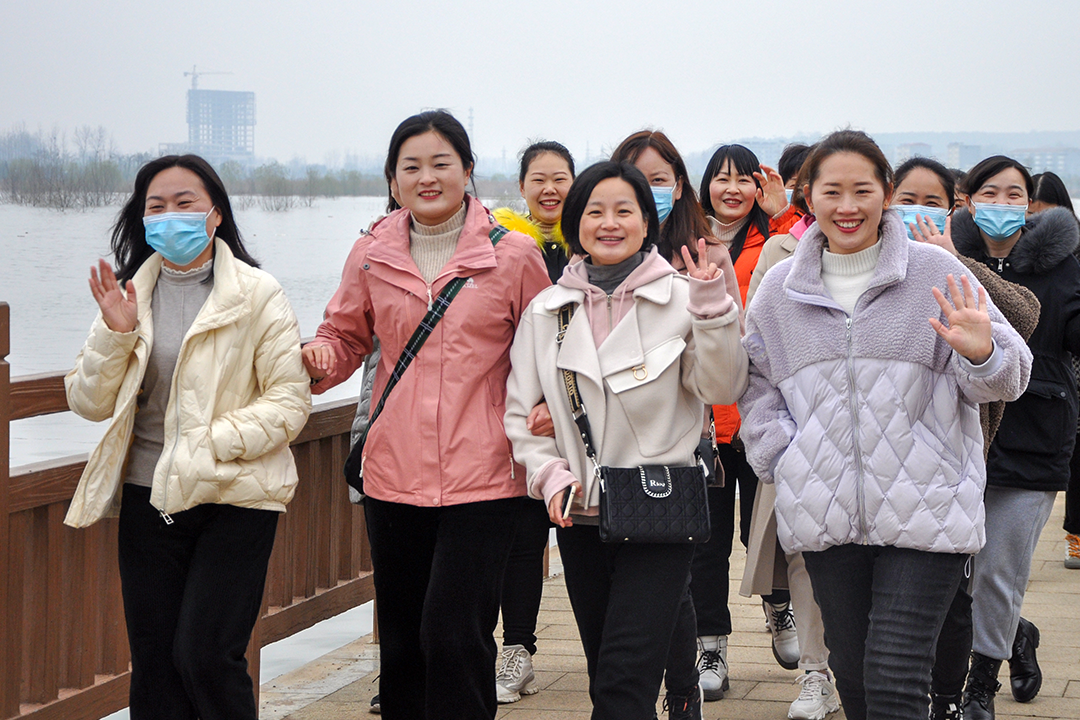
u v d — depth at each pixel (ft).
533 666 18.29
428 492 12.40
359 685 17.83
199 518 11.95
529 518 16.44
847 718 11.63
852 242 11.23
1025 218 15.94
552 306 12.25
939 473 10.77
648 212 12.47
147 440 12.14
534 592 16.75
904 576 10.77
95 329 11.66
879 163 11.10
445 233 13.01
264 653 20.56
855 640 11.20
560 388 12.10
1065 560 25.04
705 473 12.07
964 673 13.29
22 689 13.56
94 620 14.21
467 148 12.83
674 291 12.15
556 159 17.48
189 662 11.73
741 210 17.99
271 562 16.37
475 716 12.42
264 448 11.93
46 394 13.25
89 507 11.66
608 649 11.59
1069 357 15.53
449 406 12.43
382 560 13.07
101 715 14.25
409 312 12.65
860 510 10.93
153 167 12.00
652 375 11.77
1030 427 14.98
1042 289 15.43
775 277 11.69
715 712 15.76
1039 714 15.62
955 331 10.31
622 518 11.37
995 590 14.96
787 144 21.08
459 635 12.28
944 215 14.43
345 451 17.93
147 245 12.42
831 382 11.12
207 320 11.81
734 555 26.21
